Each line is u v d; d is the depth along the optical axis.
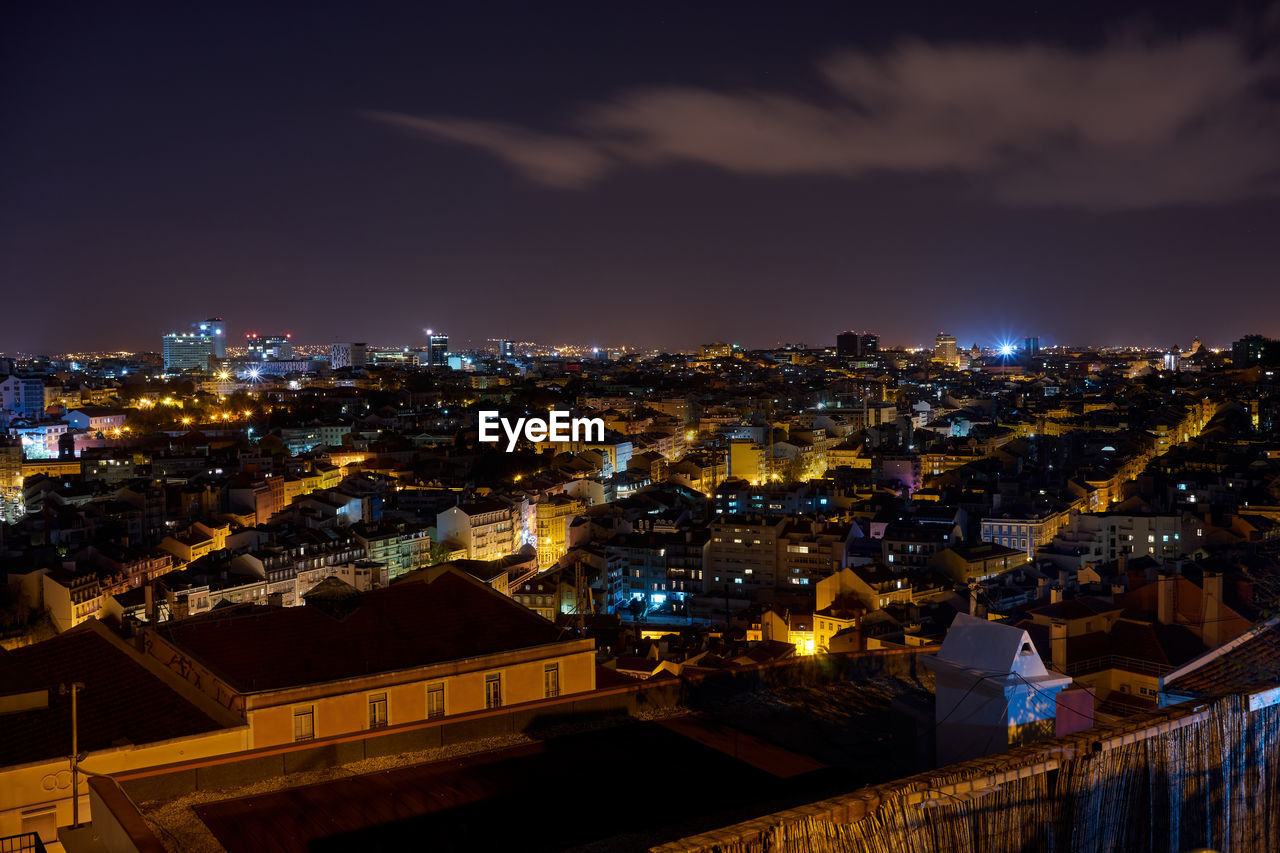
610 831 24.91
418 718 40.31
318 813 26.14
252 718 37.19
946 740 26.91
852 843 18.70
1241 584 88.25
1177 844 22.55
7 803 34.41
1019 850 20.41
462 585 48.59
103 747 36.41
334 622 43.53
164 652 42.31
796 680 36.06
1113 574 139.25
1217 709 23.44
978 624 27.11
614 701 32.94
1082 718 27.28
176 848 24.30
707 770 28.58
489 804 26.55
